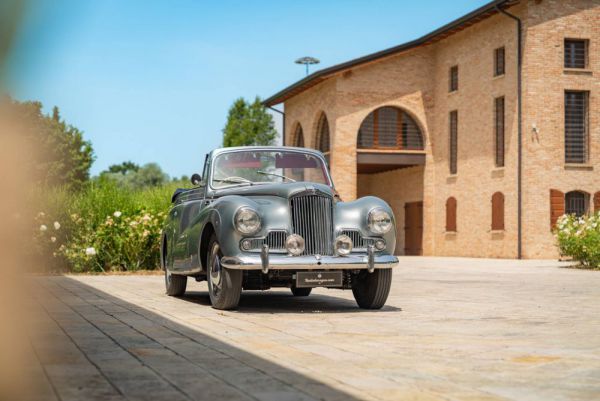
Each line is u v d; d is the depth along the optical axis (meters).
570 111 25.23
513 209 25.39
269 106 36.31
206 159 8.21
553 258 24.62
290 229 6.67
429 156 30.50
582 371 3.50
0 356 0.97
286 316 6.34
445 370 3.48
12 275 0.59
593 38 25.05
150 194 16.20
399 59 30.11
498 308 7.29
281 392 2.78
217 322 5.64
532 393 2.92
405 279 12.93
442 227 29.98
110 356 3.77
